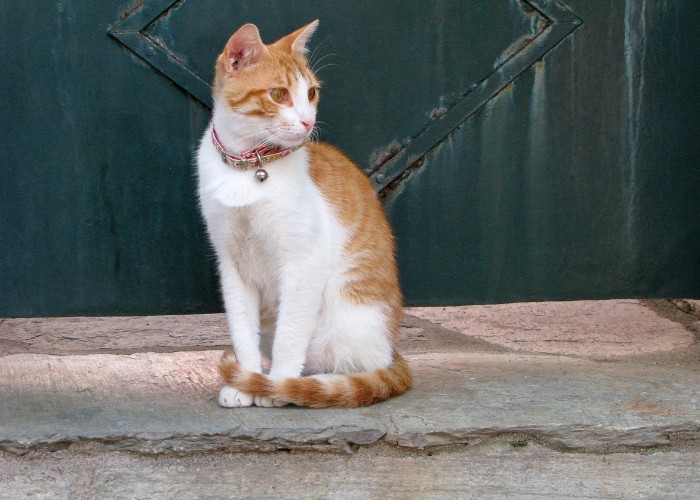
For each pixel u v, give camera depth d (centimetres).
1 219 246
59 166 245
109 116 245
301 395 223
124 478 217
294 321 227
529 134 248
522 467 219
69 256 247
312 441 219
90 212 247
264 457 219
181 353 246
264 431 218
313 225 226
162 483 217
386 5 245
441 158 248
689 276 251
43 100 244
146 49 244
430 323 268
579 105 248
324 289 229
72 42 243
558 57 247
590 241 250
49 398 227
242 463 218
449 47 246
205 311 250
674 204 249
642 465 220
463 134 248
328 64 246
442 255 250
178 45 244
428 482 219
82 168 246
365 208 232
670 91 248
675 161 249
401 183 249
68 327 263
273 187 224
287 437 218
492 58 247
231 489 217
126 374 236
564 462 220
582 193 249
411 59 246
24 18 242
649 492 219
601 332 262
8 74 243
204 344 255
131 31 243
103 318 269
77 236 247
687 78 247
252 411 223
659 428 220
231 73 224
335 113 247
